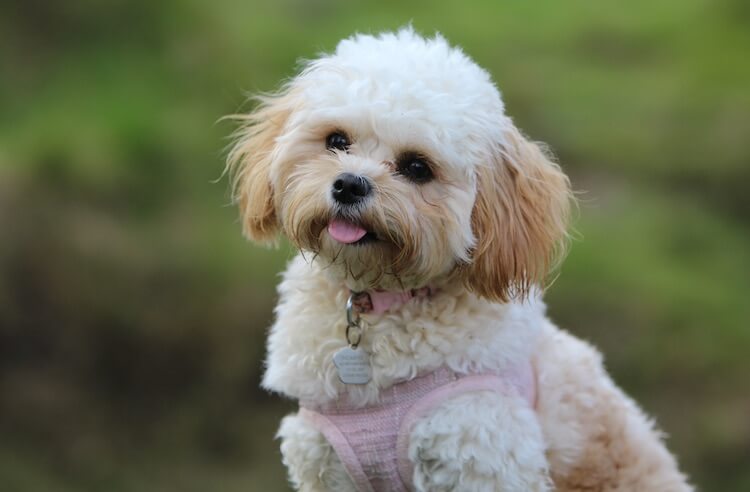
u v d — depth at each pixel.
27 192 12.09
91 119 13.44
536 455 4.91
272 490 11.41
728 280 13.26
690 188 14.84
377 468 4.98
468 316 5.00
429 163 4.88
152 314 11.77
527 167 5.33
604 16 17.77
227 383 11.74
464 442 4.81
